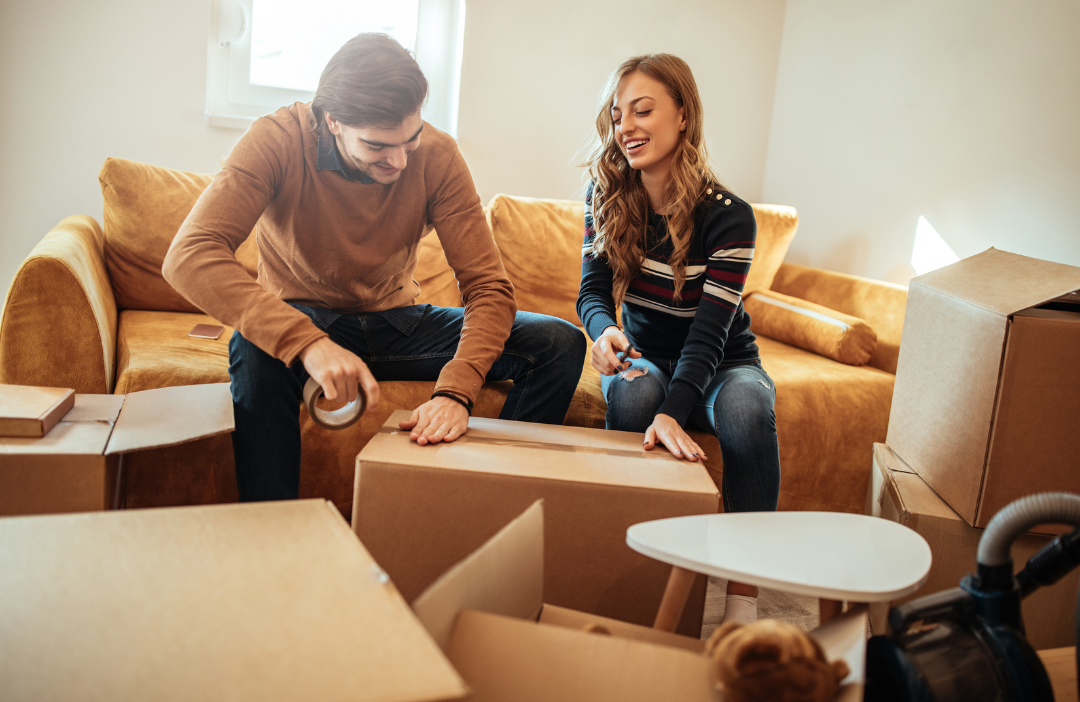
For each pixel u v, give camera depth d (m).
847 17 2.36
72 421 0.99
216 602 0.57
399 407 1.40
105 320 1.43
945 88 1.98
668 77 1.30
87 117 2.06
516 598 0.75
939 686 0.67
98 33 2.02
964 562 1.10
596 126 1.43
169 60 2.09
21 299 1.26
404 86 1.07
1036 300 1.00
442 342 1.42
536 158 2.48
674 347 1.45
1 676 0.48
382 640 0.54
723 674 0.58
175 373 1.33
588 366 1.75
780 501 1.63
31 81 2.00
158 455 1.27
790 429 1.59
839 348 1.85
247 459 1.16
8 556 0.61
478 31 2.33
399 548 0.95
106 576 0.59
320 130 1.19
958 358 1.13
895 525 0.88
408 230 1.34
